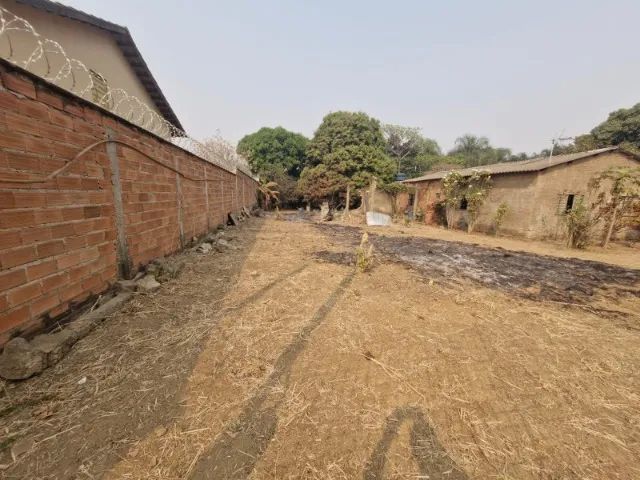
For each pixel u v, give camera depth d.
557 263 6.20
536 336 2.64
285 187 24.97
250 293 3.15
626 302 3.79
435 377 1.94
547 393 1.85
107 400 1.49
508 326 2.82
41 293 1.79
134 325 2.23
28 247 1.69
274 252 5.46
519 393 1.83
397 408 1.63
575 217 8.66
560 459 1.37
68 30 5.75
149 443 1.28
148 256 3.34
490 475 1.27
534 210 9.76
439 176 14.21
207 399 1.57
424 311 3.06
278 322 2.53
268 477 1.17
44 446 1.22
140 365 1.79
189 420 1.42
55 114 1.90
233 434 1.36
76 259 2.11
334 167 21.50
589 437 1.51
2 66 1.52
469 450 1.39
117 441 1.27
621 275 5.30
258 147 29.02
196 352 1.98
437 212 14.30
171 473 1.15
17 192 1.61
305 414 1.53
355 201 21.11
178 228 4.35
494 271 5.15
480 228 11.62
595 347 2.49
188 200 4.82
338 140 23.55
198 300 2.84
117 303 2.41
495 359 2.21
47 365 1.64
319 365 1.97
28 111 1.68
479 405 1.70
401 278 4.27
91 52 6.37
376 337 2.42
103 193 2.45
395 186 17.20
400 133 35.09
